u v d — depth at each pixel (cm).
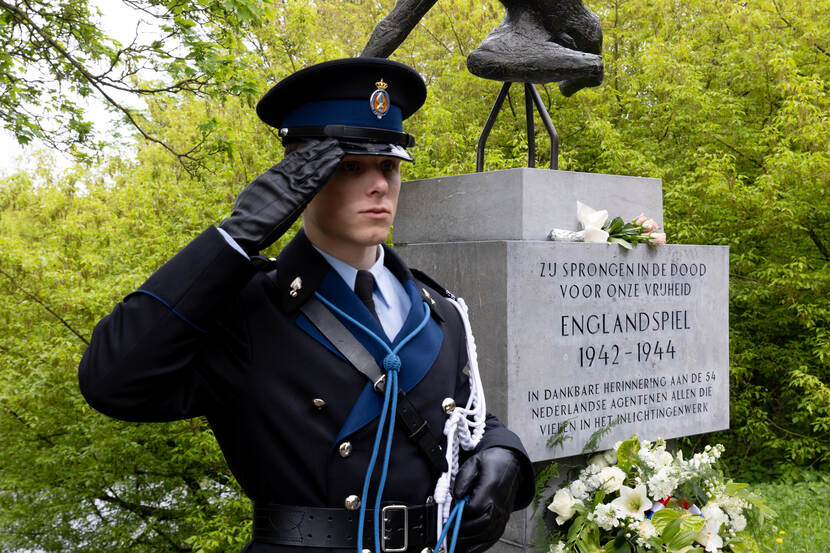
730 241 818
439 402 151
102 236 687
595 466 305
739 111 834
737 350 852
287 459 140
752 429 809
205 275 130
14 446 725
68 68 572
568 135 981
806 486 682
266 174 137
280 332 143
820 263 830
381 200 143
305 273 146
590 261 310
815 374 832
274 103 148
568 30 317
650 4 920
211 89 557
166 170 707
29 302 677
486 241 296
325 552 137
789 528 532
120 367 126
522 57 309
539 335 294
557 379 299
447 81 971
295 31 648
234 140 589
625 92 920
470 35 988
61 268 668
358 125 141
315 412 140
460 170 673
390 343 147
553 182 313
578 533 282
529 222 305
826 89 820
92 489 755
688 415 346
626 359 322
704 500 300
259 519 145
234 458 148
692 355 348
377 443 138
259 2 541
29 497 749
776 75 793
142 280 651
